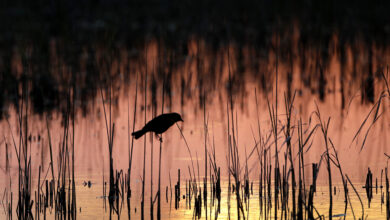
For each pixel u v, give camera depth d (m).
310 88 33.66
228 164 18.61
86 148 23.41
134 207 17.08
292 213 15.60
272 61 40.38
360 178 19.28
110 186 17.72
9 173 19.72
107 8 57.38
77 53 38.22
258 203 17.22
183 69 38.34
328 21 48.28
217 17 52.81
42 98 30.28
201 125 26.95
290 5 51.03
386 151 22.20
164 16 54.97
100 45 37.72
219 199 17.23
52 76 33.59
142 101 31.67
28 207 16.14
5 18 51.69
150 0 62.00
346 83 34.53
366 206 16.75
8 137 24.59
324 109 28.89
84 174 20.25
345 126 25.80
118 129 26.45
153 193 18.30
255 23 50.28
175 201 17.22
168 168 20.89
